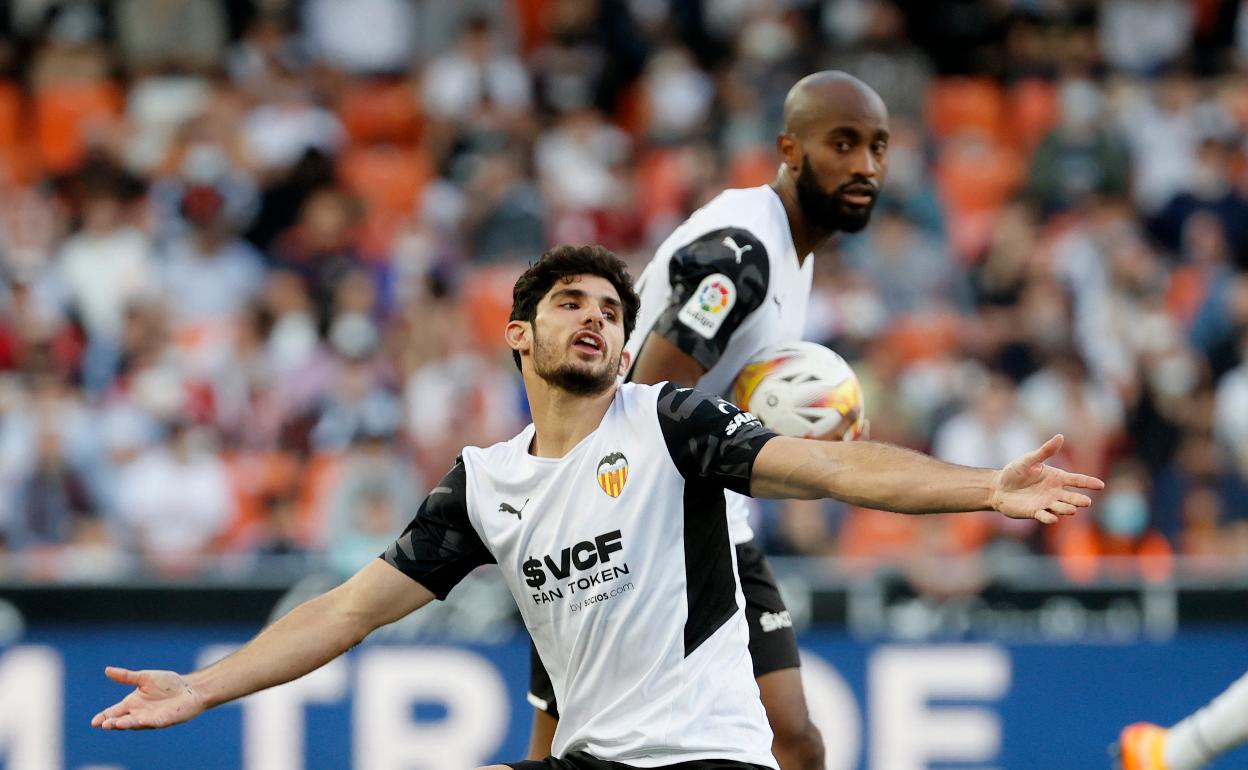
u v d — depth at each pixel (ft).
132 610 88.48
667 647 47.83
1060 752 89.86
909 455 44.52
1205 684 90.53
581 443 48.78
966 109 171.12
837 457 45.34
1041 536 113.19
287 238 141.28
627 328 50.16
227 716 87.97
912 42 175.73
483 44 162.61
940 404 126.00
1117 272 145.28
